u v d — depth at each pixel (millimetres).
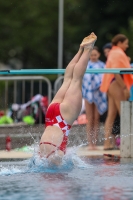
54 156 17281
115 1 66500
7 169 17234
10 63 74750
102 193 13211
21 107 31766
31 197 12773
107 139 26156
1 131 28344
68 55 71625
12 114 33094
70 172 16656
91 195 12953
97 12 67688
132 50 56125
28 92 32719
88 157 21469
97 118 27109
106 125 26406
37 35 68250
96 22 67938
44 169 17156
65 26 69312
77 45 70500
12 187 14047
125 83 26172
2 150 26828
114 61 26141
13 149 27281
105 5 67500
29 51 69750
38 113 30891
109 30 66188
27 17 67688
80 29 68812
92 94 27031
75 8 69812
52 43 70312
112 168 17688
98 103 27047
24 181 14930
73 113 17812
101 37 66000
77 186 14148
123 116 22250
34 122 31031
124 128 22172
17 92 34156
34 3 68312
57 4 68812
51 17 68750
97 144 28078
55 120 17641
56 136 17438
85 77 27125
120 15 66750
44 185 14305
